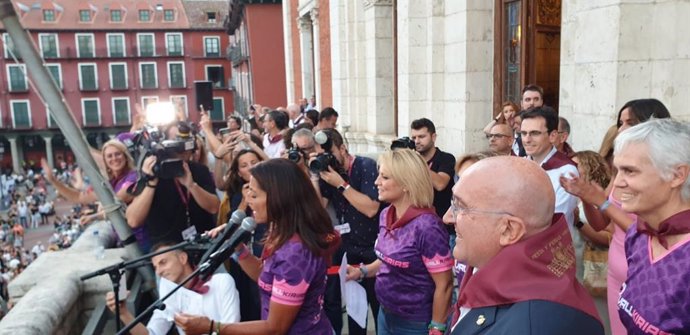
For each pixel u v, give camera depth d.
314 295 2.25
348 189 3.39
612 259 2.38
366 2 9.31
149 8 54.28
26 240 38.50
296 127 4.97
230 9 37.75
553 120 3.07
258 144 5.54
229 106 54.53
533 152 3.09
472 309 1.33
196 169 3.77
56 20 52.34
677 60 3.94
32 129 52.62
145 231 3.48
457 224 1.40
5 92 51.56
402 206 2.65
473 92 6.48
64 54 52.59
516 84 6.19
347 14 10.34
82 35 52.88
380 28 9.09
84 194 4.05
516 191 1.30
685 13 3.89
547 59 6.15
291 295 2.14
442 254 2.49
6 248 29.41
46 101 2.75
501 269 1.28
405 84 7.52
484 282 1.29
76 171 4.09
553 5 6.08
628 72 3.90
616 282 2.35
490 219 1.32
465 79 6.45
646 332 1.63
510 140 4.02
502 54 6.39
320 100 13.94
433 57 7.09
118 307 2.56
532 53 5.99
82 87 53.38
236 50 42.94
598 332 1.23
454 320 1.53
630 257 1.83
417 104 7.46
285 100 33.50
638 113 2.79
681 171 1.63
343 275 3.18
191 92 55.41
